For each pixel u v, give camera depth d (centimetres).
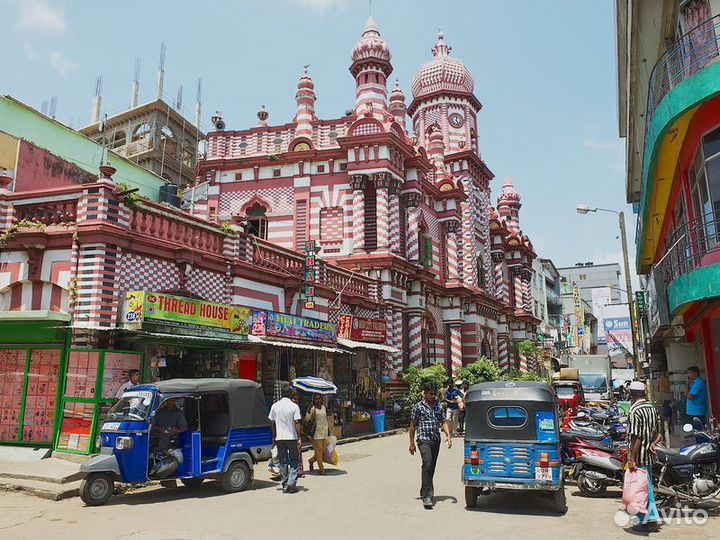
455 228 3406
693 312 1578
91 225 1259
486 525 794
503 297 4238
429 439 925
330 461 1273
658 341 2148
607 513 882
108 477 936
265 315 1612
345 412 2080
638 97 1878
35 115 1872
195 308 1365
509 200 4872
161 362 1357
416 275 2781
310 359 1944
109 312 1263
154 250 1399
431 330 3197
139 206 1372
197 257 1516
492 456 905
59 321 1257
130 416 959
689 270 1305
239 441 1059
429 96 4031
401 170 2769
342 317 2098
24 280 1320
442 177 3453
